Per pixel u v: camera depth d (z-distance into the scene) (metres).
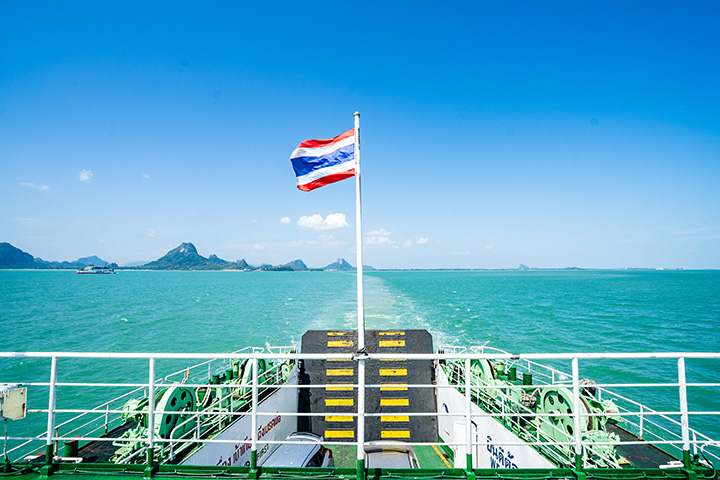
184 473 5.46
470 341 35.94
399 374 11.10
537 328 44.53
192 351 33.78
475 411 9.66
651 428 17.44
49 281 164.88
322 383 11.14
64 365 29.86
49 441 5.59
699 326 47.75
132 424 8.06
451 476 5.36
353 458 9.93
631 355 5.27
